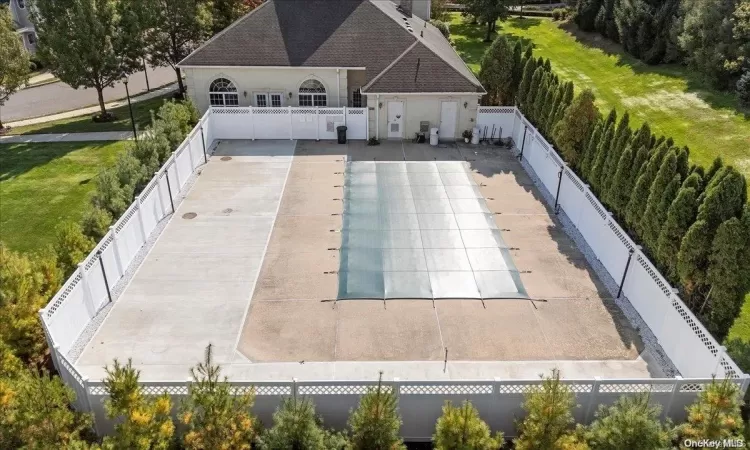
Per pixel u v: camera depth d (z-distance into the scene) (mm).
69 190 23188
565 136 20781
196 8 34750
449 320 14547
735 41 29500
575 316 14773
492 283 16016
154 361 13055
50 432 9555
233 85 26797
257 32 26938
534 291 15727
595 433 9953
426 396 10930
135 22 32281
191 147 22094
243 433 9883
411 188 21531
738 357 11602
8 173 24938
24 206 21812
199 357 13211
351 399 10914
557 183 20281
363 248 17547
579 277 16359
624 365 13172
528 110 25156
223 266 16625
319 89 27016
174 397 10852
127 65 33250
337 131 25562
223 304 15016
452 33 51594
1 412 9695
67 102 38750
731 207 12922
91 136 29938
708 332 12102
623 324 14523
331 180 22094
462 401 11016
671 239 14102
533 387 10633
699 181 14086
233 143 25531
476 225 19000
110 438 9641
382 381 10789
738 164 23938
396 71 25344
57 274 13508
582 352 13547
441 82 25125
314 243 17844
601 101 32438
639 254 14609
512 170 23266
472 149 25375
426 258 17094
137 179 18281
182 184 21156
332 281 16016
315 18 27391
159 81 43406
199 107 27234
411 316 14672
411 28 29297
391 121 25859
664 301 13562
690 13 32844
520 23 54250
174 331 14023
